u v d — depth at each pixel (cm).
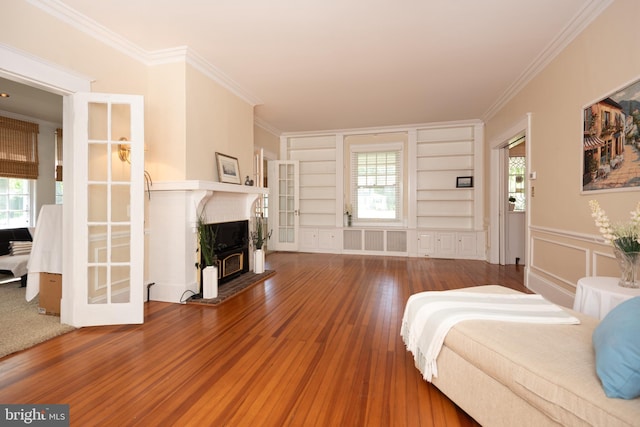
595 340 125
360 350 231
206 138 375
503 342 144
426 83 425
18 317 290
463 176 640
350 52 340
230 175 416
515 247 557
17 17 229
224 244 414
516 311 180
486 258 597
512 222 559
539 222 365
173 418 156
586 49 274
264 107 527
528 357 130
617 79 236
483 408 146
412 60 360
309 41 319
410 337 201
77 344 239
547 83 345
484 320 167
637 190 215
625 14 227
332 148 726
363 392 179
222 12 271
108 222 278
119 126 313
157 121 345
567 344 140
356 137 712
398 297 361
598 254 259
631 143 221
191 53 339
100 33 291
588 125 270
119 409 163
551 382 117
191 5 260
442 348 173
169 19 280
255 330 267
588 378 114
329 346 237
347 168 714
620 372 102
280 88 443
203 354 223
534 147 376
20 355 221
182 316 300
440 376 174
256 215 523
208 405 167
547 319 167
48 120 559
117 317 276
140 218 281
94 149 292
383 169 693
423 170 654
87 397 173
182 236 341
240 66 375
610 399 103
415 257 638
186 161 340
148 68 348
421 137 659
